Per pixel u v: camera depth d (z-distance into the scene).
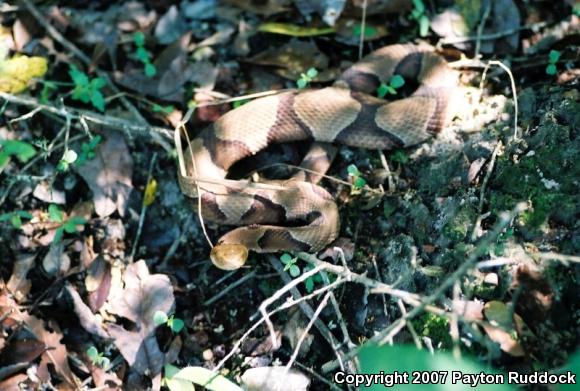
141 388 1.38
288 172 1.46
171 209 1.46
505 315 1.33
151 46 1.51
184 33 1.51
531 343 1.32
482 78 1.45
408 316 1.26
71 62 1.50
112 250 1.44
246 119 1.46
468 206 1.39
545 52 1.47
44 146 1.42
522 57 1.47
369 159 1.45
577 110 1.39
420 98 1.44
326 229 1.41
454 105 1.44
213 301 1.42
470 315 1.34
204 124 1.48
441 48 1.49
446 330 1.35
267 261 1.43
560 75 1.45
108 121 1.45
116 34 1.51
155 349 1.39
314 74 1.46
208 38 1.51
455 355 1.23
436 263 1.38
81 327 1.41
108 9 1.52
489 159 1.40
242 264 1.40
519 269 1.34
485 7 1.49
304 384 1.37
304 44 1.50
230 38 1.51
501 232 1.36
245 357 1.39
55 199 1.45
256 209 1.43
